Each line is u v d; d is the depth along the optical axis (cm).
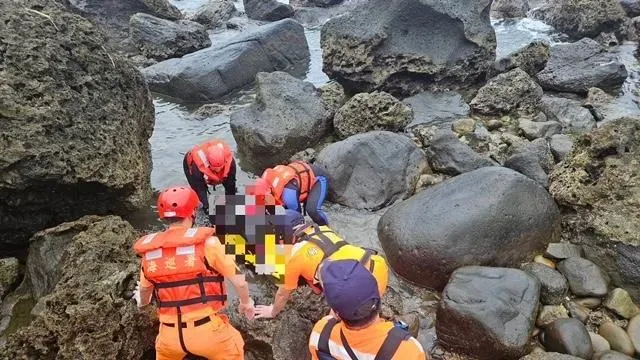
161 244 387
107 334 437
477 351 462
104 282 462
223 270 389
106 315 442
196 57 998
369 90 955
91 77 622
